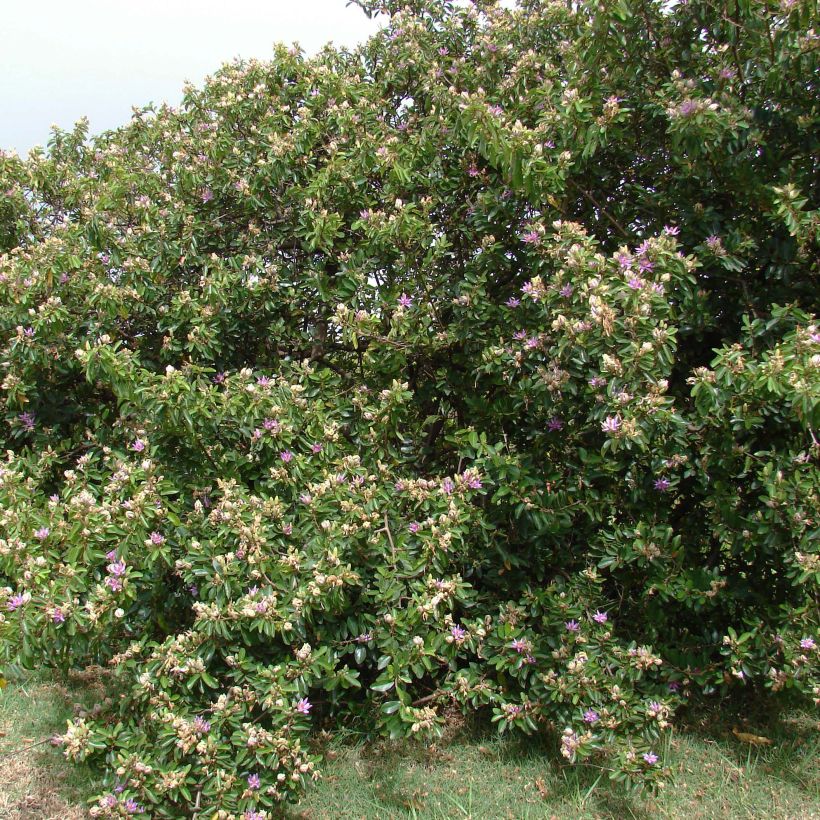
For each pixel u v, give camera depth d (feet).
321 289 13.10
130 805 8.45
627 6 10.62
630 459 11.10
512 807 9.77
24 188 16.33
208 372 12.13
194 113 16.38
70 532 10.19
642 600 11.40
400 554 10.35
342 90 14.52
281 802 9.34
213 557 9.91
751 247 11.27
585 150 11.14
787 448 10.64
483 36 14.96
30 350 12.77
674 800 9.81
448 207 13.65
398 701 9.66
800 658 9.69
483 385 12.85
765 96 11.21
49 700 12.56
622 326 9.48
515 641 10.52
